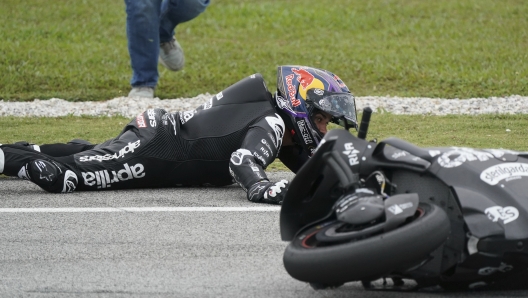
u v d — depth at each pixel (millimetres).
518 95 51188
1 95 52875
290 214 15109
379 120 42531
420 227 12570
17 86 55031
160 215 21312
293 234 15281
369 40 70312
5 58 59719
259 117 23812
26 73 57219
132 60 52250
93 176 24266
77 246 18281
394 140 14719
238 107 24266
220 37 72812
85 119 44469
